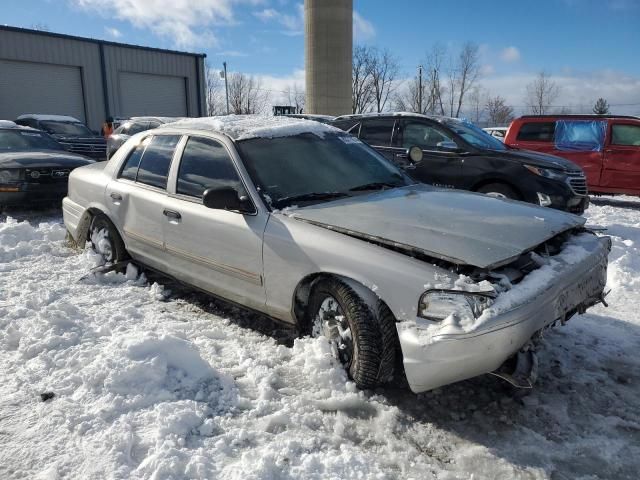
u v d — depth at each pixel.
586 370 3.49
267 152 3.98
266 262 3.52
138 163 4.85
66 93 25.45
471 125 8.46
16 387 3.10
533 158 7.43
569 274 3.04
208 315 4.32
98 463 2.45
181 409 2.85
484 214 3.41
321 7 22.83
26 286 4.80
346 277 3.12
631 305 4.62
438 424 2.92
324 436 2.77
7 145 8.96
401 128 8.21
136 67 27.75
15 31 23.19
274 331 4.02
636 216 9.64
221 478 2.38
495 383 3.33
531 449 2.71
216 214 3.86
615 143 10.67
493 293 2.65
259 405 2.99
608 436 2.82
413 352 2.73
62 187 8.18
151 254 4.61
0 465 2.46
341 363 3.26
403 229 3.12
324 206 3.61
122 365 3.12
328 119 12.23
